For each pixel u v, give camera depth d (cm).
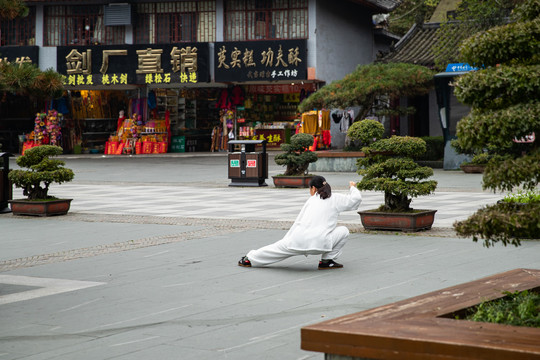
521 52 422
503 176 400
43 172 1428
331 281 763
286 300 680
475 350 325
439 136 2922
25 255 986
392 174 1157
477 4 2530
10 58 3619
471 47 435
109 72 3562
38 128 3762
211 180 2286
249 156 2027
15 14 1204
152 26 3578
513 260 863
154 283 775
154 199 1745
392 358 346
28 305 685
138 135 3750
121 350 531
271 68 3381
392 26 4772
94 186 2142
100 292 737
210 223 1278
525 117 387
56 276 831
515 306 418
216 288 741
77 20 3638
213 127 4003
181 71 3484
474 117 410
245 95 3694
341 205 826
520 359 315
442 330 356
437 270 812
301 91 3541
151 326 598
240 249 994
